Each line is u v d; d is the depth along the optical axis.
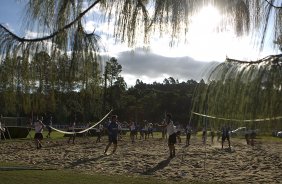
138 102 88.12
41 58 3.42
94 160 17.09
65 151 21.70
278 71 2.26
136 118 84.12
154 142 33.78
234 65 2.44
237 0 2.73
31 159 17.14
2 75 3.29
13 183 9.91
